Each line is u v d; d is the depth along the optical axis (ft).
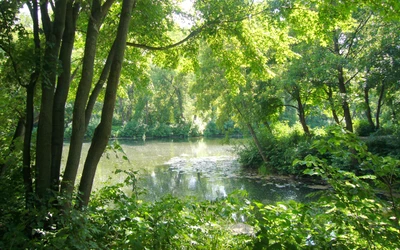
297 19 24.88
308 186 50.83
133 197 14.25
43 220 12.09
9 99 17.28
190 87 67.82
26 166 14.96
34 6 15.44
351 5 19.53
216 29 25.07
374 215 8.78
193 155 90.99
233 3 24.70
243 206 11.62
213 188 49.70
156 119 158.20
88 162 15.37
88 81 15.79
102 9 17.11
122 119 164.25
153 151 100.58
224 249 12.42
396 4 17.79
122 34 16.42
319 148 9.61
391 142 49.83
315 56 49.49
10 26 14.78
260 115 60.95
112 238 11.59
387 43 47.83
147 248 10.94
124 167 65.82
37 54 14.42
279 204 10.43
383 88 62.80
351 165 47.32
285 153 59.16
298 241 9.04
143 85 35.12
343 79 55.93
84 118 15.67
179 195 44.42
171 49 29.63
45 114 14.43
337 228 9.56
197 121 158.51
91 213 12.00
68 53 15.89
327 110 65.10
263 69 28.12
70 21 15.97
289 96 68.23
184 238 12.03
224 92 63.67
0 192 15.08
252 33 26.89
